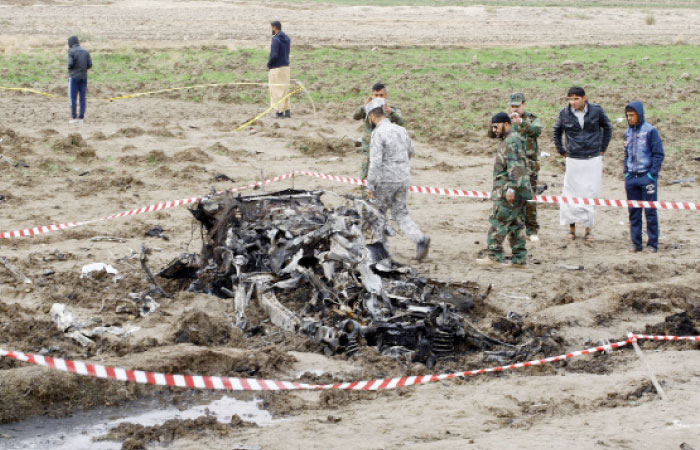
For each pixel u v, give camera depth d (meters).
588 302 9.75
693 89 25.50
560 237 13.27
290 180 16.38
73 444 6.55
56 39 33.75
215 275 9.98
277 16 44.03
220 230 10.10
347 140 19.55
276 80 23.06
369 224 10.45
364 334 8.28
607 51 32.50
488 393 7.39
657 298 10.03
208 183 16.05
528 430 6.57
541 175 17.42
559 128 12.75
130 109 23.70
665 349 8.66
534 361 8.00
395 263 9.76
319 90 26.03
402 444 6.35
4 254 11.48
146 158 17.59
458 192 13.12
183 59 30.27
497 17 46.56
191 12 45.00
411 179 16.81
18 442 6.55
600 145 12.58
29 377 7.29
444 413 6.98
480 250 12.35
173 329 8.77
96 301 9.66
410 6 50.19
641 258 12.07
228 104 25.02
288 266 9.47
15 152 17.61
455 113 23.05
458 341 8.53
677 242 13.01
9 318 8.99
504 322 8.91
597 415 6.85
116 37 35.12
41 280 10.27
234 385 7.00
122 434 6.69
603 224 14.13
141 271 10.73
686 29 42.72
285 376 7.81
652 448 6.03
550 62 30.05
